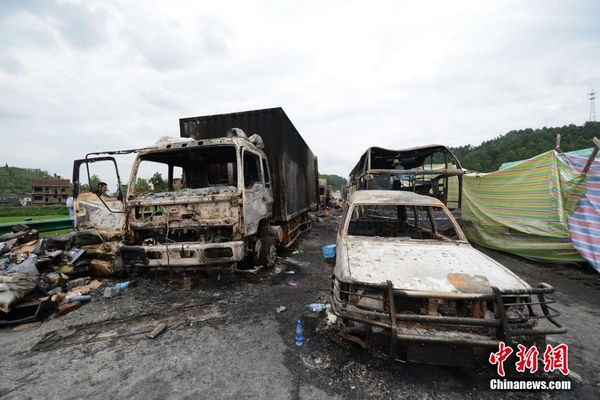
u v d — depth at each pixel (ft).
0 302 9.84
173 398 6.45
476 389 6.70
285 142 19.22
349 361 7.79
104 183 17.85
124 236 13.50
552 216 17.37
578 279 15.07
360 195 13.21
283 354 8.18
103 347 8.66
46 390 6.74
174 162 16.52
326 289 13.64
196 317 10.68
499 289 7.03
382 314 6.98
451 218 11.26
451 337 6.56
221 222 12.57
